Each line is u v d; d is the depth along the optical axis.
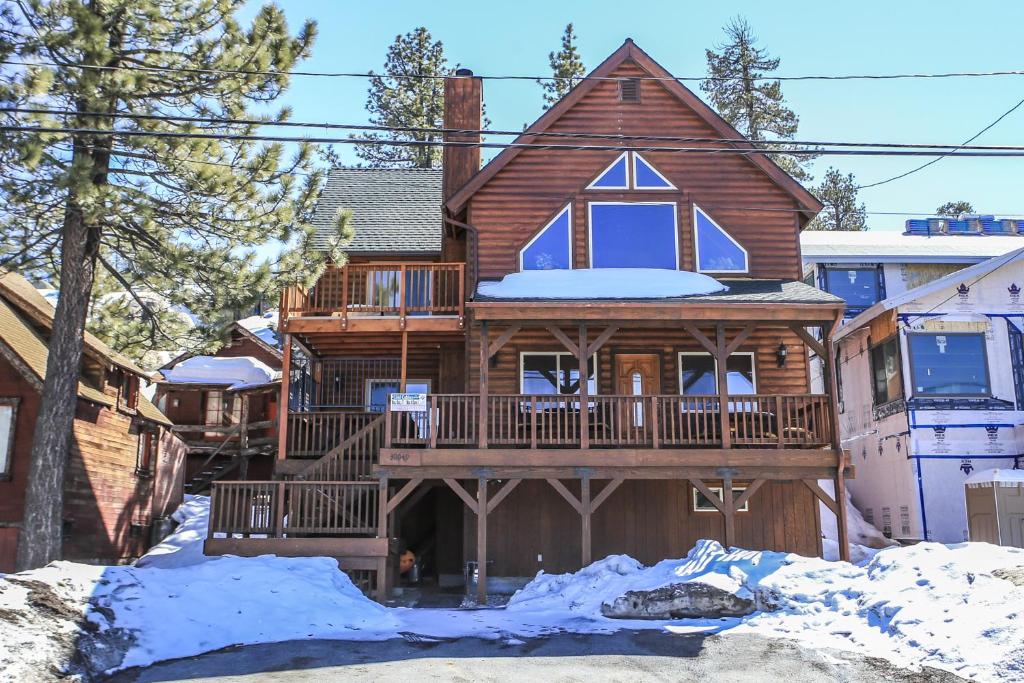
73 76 13.55
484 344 15.99
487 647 10.51
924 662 9.03
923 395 20.16
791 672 9.17
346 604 12.40
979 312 20.55
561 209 18.59
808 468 15.80
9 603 9.57
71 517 17.84
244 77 15.14
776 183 18.78
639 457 15.59
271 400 29.98
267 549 15.13
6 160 13.42
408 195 24.05
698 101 18.77
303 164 15.90
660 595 12.27
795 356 18.41
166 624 10.55
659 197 18.66
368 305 18.39
